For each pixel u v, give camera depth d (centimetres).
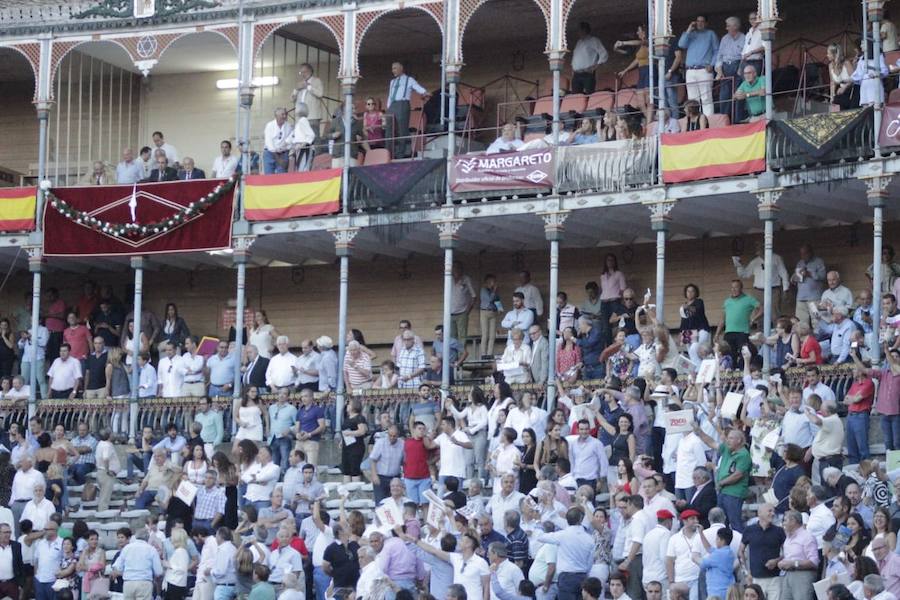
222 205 5516
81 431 5159
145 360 5522
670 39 5150
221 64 6278
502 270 5841
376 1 5441
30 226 5694
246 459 4556
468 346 5738
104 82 6388
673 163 4950
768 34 4919
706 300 5534
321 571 4050
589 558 3681
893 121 4653
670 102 5181
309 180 5428
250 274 6238
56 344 5894
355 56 5466
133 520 4834
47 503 4656
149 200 5562
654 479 3744
